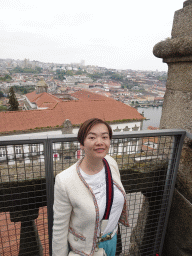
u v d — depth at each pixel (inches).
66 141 49.0
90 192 37.3
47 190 52.3
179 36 68.5
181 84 69.6
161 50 73.1
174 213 75.5
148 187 71.4
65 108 1072.2
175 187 75.0
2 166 60.7
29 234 65.5
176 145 65.5
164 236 76.7
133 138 59.4
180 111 70.6
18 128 884.6
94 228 39.0
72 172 38.2
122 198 41.9
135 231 87.8
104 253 43.1
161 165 71.4
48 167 50.0
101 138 35.7
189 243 69.7
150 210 73.6
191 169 67.2
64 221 39.8
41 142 47.3
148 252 83.9
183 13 66.0
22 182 57.5
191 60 62.9
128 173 68.8
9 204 59.3
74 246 41.9
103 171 40.1
